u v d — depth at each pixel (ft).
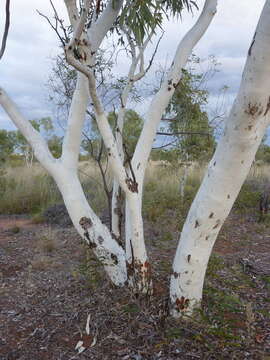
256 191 25.25
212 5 8.99
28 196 28.32
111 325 8.63
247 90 5.61
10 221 23.81
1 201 27.40
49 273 13.05
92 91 7.34
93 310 9.41
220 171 6.63
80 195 9.45
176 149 23.94
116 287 10.03
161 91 9.04
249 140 6.09
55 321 9.28
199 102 18.53
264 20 5.11
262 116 5.86
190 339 7.79
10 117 9.18
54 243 16.58
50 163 9.18
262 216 20.61
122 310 8.84
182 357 7.30
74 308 9.73
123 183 8.29
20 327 9.19
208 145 22.34
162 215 20.24
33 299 10.83
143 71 11.61
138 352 7.55
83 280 11.53
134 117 17.48
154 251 14.74
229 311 9.23
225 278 11.69
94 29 9.38
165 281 10.52
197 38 9.00
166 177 30.83
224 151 6.44
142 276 9.00
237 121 5.96
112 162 8.09
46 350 8.05
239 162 6.39
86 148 18.63
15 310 10.19
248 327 8.05
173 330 7.81
